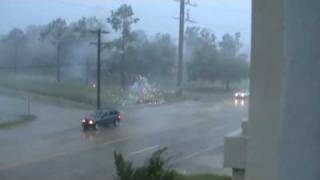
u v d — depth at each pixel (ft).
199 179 63.52
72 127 132.16
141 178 23.72
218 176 69.00
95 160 94.53
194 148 109.19
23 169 85.56
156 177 23.76
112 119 136.56
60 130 127.13
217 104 199.31
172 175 24.63
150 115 163.32
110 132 126.93
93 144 110.52
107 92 210.38
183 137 123.44
